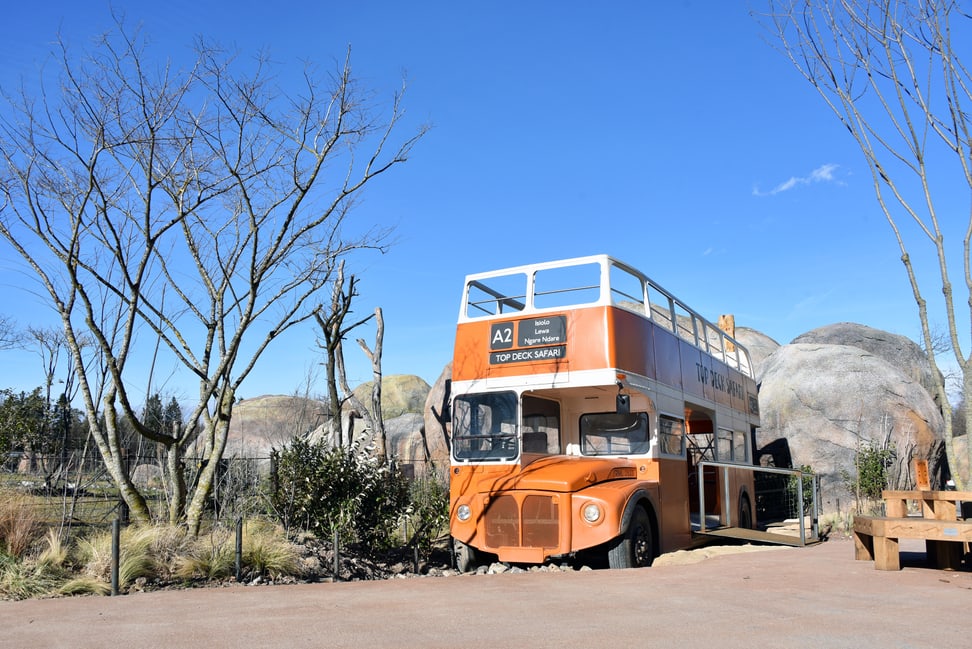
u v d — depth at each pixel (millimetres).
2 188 11133
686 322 16922
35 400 20500
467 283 13266
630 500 11297
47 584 8750
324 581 10648
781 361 25328
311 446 13547
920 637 5562
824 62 8117
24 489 13703
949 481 24219
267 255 12164
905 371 27625
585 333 11977
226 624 6512
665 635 5770
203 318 13414
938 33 7629
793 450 23281
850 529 17422
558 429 13398
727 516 15547
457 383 12828
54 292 11391
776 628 5941
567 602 7406
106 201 11484
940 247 7820
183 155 12672
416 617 6730
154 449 15664
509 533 11336
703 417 17031
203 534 11125
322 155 12344
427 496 15234
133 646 5730
